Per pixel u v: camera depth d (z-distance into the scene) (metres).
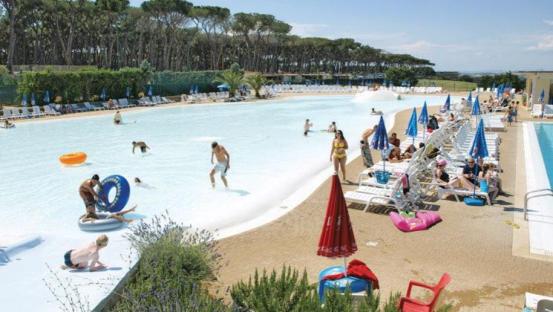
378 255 8.59
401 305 5.86
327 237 6.32
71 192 13.82
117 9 64.44
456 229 9.92
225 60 103.00
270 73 107.00
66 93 37.16
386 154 16.02
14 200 13.00
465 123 21.84
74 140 23.75
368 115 36.69
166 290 5.78
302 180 14.95
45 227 10.70
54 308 5.95
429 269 7.97
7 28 67.88
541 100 35.88
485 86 73.62
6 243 8.37
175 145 22.16
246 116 35.97
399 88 67.19
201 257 7.26
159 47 87.00
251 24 88.56
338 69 129.38
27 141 23.41
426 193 12.30
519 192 12.88
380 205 11.66
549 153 20.52
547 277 7.65
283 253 8.73
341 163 14.56
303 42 106.19
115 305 6.30
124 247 8.02
